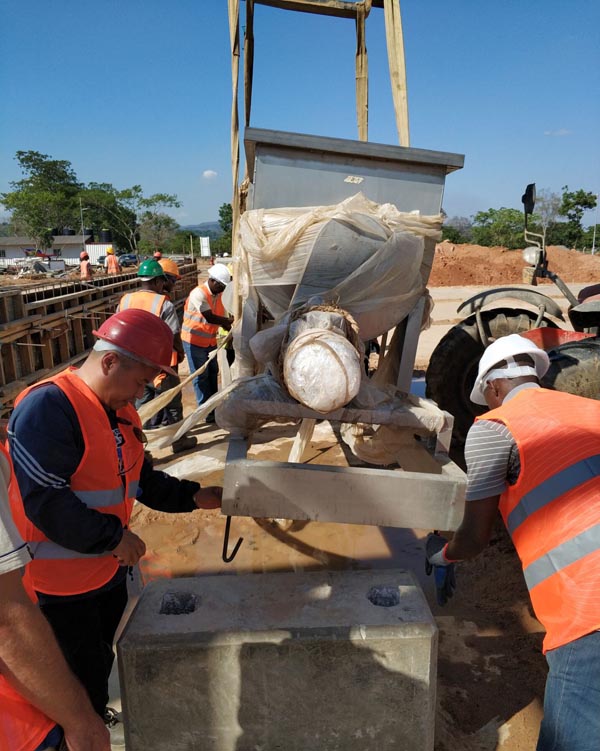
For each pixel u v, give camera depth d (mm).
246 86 4977
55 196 82062
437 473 2350
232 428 2432
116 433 2156
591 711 1769
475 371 5051
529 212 5023
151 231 84875
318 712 2105
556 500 1907
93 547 1914
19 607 1269
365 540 4090
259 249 2715
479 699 2660
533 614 3234
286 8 5012
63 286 9070
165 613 2242
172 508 2479
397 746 2156
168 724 2105
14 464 1864
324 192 2934
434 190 2977
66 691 1345
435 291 24062
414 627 2078
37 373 7320
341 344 2094
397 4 4047
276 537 4137
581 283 27891
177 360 5684
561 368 4020
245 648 2033
